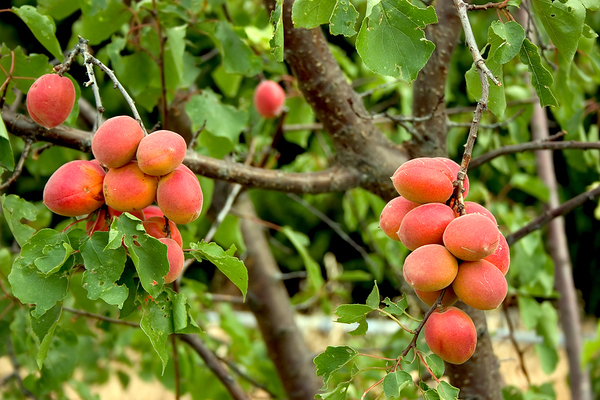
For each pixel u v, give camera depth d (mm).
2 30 5312
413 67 1605
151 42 2105
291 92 2947
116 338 3029
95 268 1575
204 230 4137
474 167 1995
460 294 1575
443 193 1591
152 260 1575
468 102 4391
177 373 2197
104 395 4504
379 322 4047
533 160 3072
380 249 3199
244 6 3605
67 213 1616
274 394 2814
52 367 2064
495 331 2629
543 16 1682
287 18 1892
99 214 1634
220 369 2340
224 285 6820
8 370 4426
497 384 1918
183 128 2445
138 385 4695
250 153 2646
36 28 1802
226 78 2895
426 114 1948
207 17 2816
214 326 3752
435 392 1558
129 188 1595
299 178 1941
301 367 2795
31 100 1659
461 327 1583
